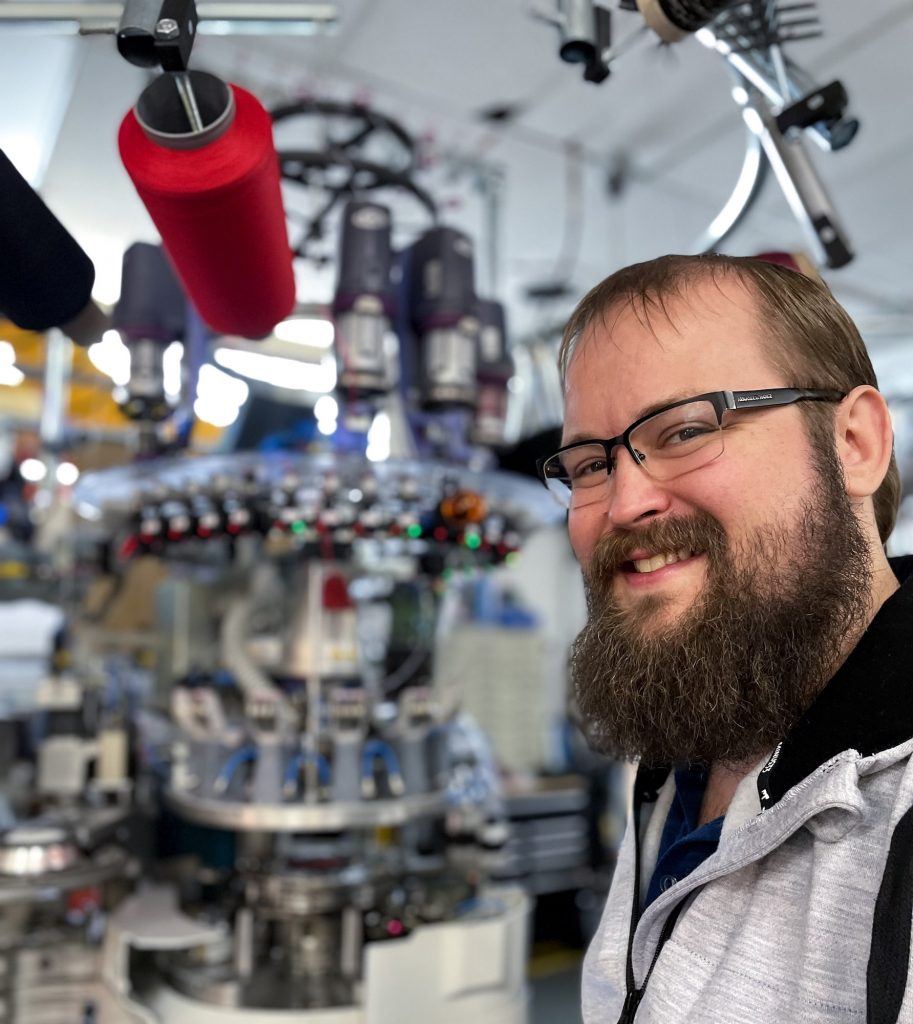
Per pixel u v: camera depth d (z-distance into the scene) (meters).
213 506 2.16
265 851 2.35
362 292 1.88
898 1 2.19
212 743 2.22
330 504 2.11
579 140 2.87
